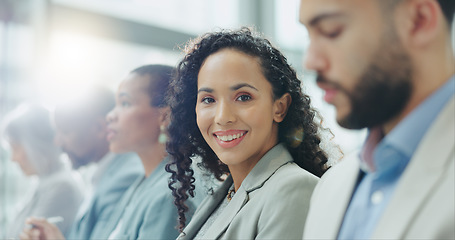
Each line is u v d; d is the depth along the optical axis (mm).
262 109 810
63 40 2363
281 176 784
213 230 811
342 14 420
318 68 439
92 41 2439
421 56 415
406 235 409
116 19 2523
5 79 2207
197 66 883
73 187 1730
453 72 440
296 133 875
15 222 1714
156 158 1275
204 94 835
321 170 899
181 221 999
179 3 2854
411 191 420
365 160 508
